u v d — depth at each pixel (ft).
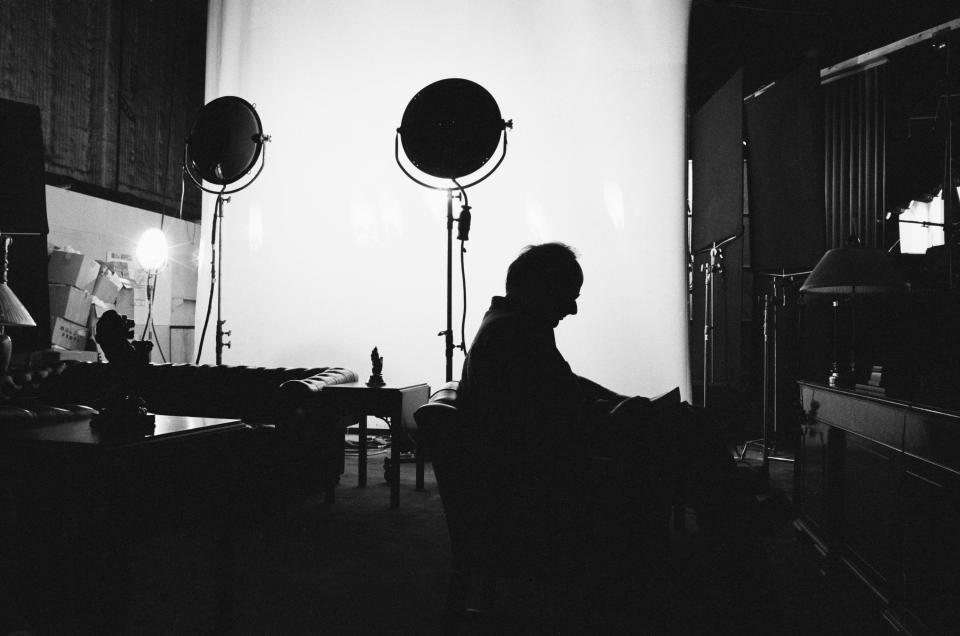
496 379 5.02
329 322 17.06
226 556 5.72
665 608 6.09
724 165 13.66
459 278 16.30
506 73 16.15
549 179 15.80
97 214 17.06
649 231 15.28
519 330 5.15
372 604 6.33
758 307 16.51
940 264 10.74
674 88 15.31
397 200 16.79
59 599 4.58
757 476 6.31
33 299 12.94
